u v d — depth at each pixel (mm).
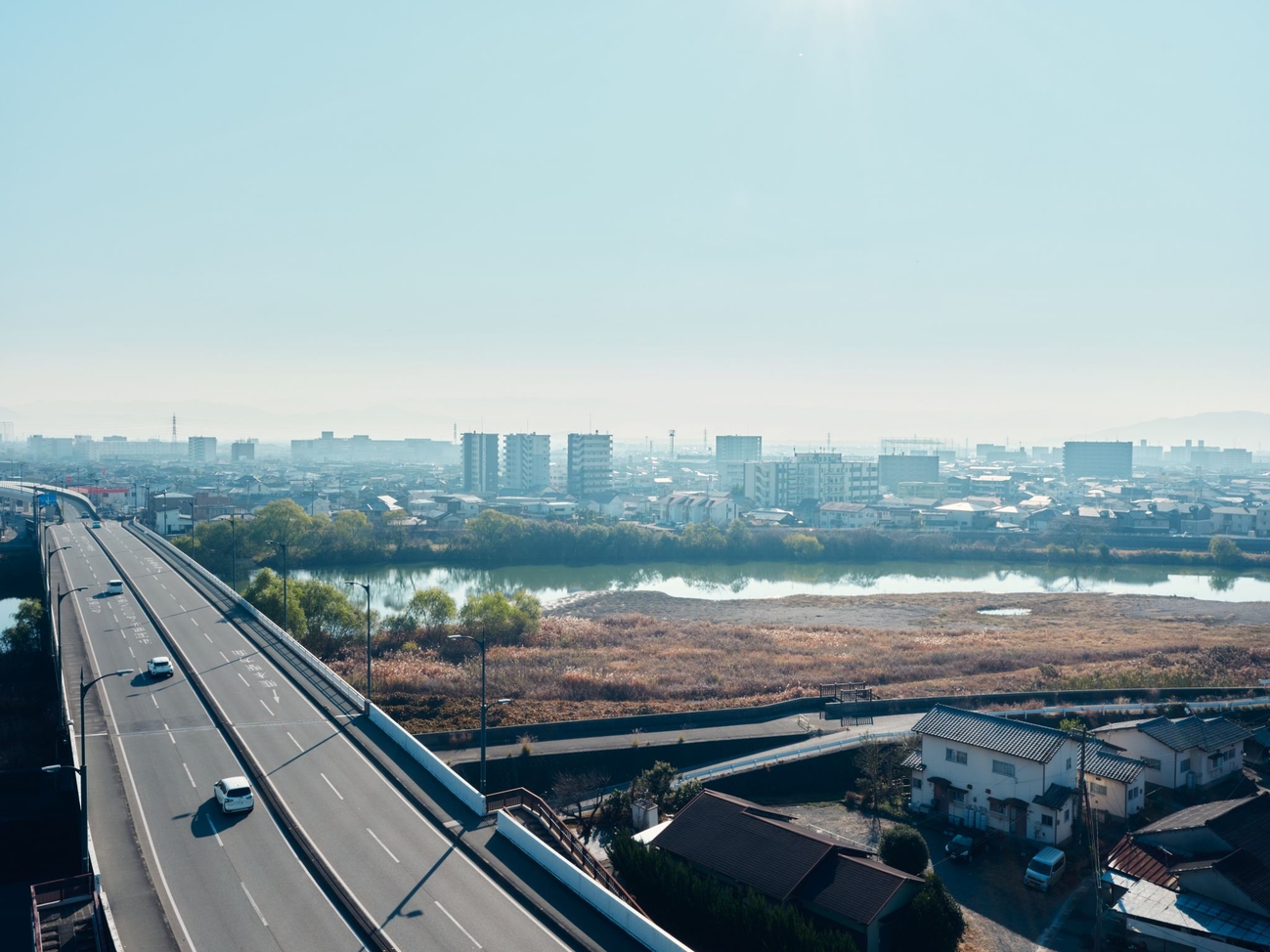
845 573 185625
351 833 42656
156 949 32469
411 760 51844
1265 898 41812
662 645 109500
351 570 174250
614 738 68875
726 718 75562
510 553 187375
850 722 75500
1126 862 47750
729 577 179500
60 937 33438
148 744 53406
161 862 39156
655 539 196875
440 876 38938
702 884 40031
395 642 101125
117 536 156750
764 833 45938
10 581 132375
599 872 40250
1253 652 103062
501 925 35156
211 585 106312
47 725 64562
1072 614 138875
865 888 41125
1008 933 44406
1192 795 60188
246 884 37562
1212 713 75688
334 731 56438
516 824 42375
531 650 101625
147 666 70188
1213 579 180000
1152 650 106375
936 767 59125
